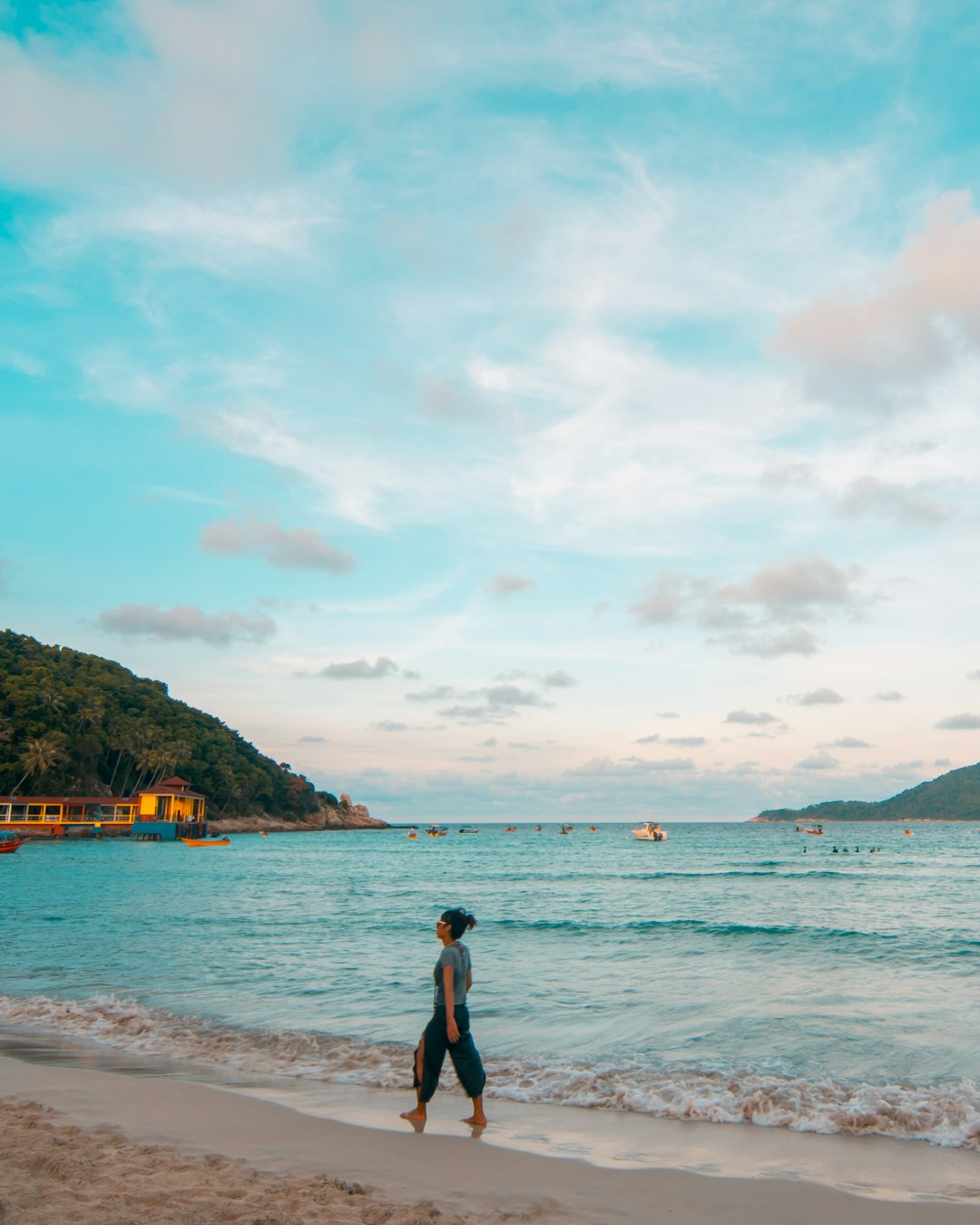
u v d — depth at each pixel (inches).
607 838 7524.6
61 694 5492.1
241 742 7593.5
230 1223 193.0
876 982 596.7
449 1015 303.9
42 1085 348.8
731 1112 316.2
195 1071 381.4
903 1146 280.4
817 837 7155.5
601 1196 233.1
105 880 1887.3
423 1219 203.6
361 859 3430.1
